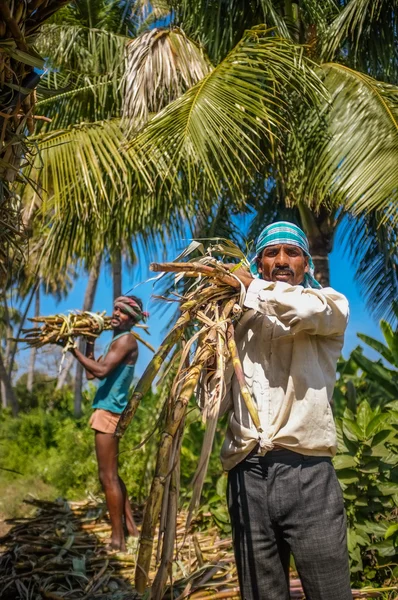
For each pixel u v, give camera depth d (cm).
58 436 1023
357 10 563
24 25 213
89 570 379
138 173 549
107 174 554
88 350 479
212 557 377
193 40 584
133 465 667
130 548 416
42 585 356
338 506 221
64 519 476
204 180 538
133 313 461
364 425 393
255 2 595
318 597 217
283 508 218
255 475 224
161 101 547
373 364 589
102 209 563
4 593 352
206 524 461
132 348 460
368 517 394
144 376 219
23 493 697
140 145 493
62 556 396
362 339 594
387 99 513
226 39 594
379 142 494
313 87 500
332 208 586
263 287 224
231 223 676
